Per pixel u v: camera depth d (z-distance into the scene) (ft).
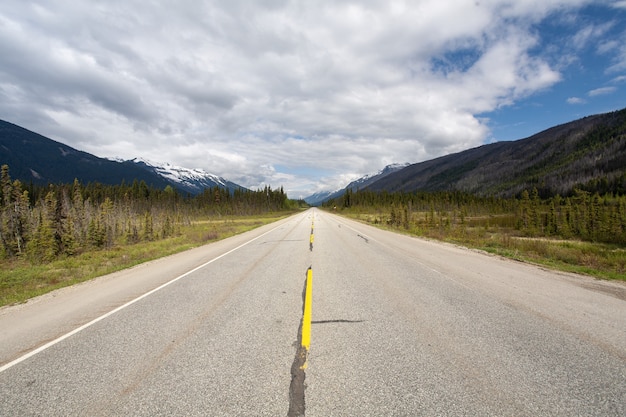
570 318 14.16
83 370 10.00
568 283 21.50
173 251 45.52
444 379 8.97
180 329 13.41
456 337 12.01
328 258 32.83
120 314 15.83
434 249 40.91
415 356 10.43
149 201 288.30
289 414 7.49
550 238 103.81
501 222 166.91
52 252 53.21
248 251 40.09
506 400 7.94
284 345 11.47
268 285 21.20
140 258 41.78
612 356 10.41
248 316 14.89
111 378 9.45
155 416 7.58
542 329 12.81
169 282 23.22
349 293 18.74
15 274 33.83
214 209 288.30
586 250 49.90
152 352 11.17
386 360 10.14
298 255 35.35
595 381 8.84
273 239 55.11
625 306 16.06
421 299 17.35
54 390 8.87
